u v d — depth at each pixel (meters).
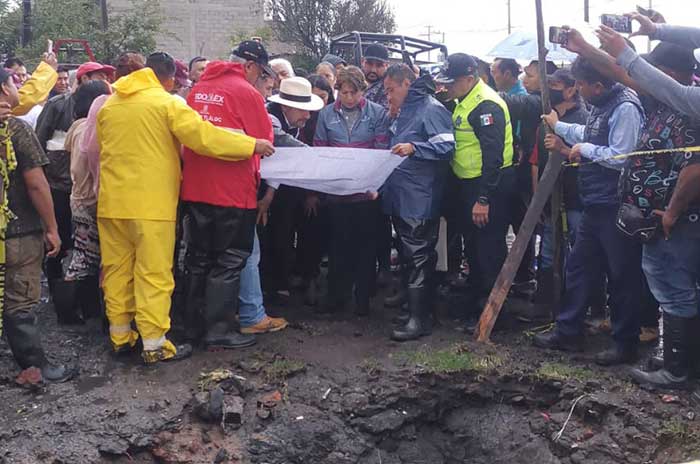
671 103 3.96
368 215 5.62
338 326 5.59
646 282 4.95
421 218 5.23
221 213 4.74
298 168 5.11
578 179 5.03
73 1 23.00
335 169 5.08
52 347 5.08
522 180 6.04
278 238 6.00
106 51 22.16
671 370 4.47
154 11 23.83
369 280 5.79
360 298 5.80
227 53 28.53
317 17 26.84
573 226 5.57
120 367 4.76
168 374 4.65
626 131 4.49
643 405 4.36
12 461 3.77
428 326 5.45
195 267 4.98
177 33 28.03
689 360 4.49
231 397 4.38
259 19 28.70
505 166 5.34
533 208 5.14
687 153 4.07
